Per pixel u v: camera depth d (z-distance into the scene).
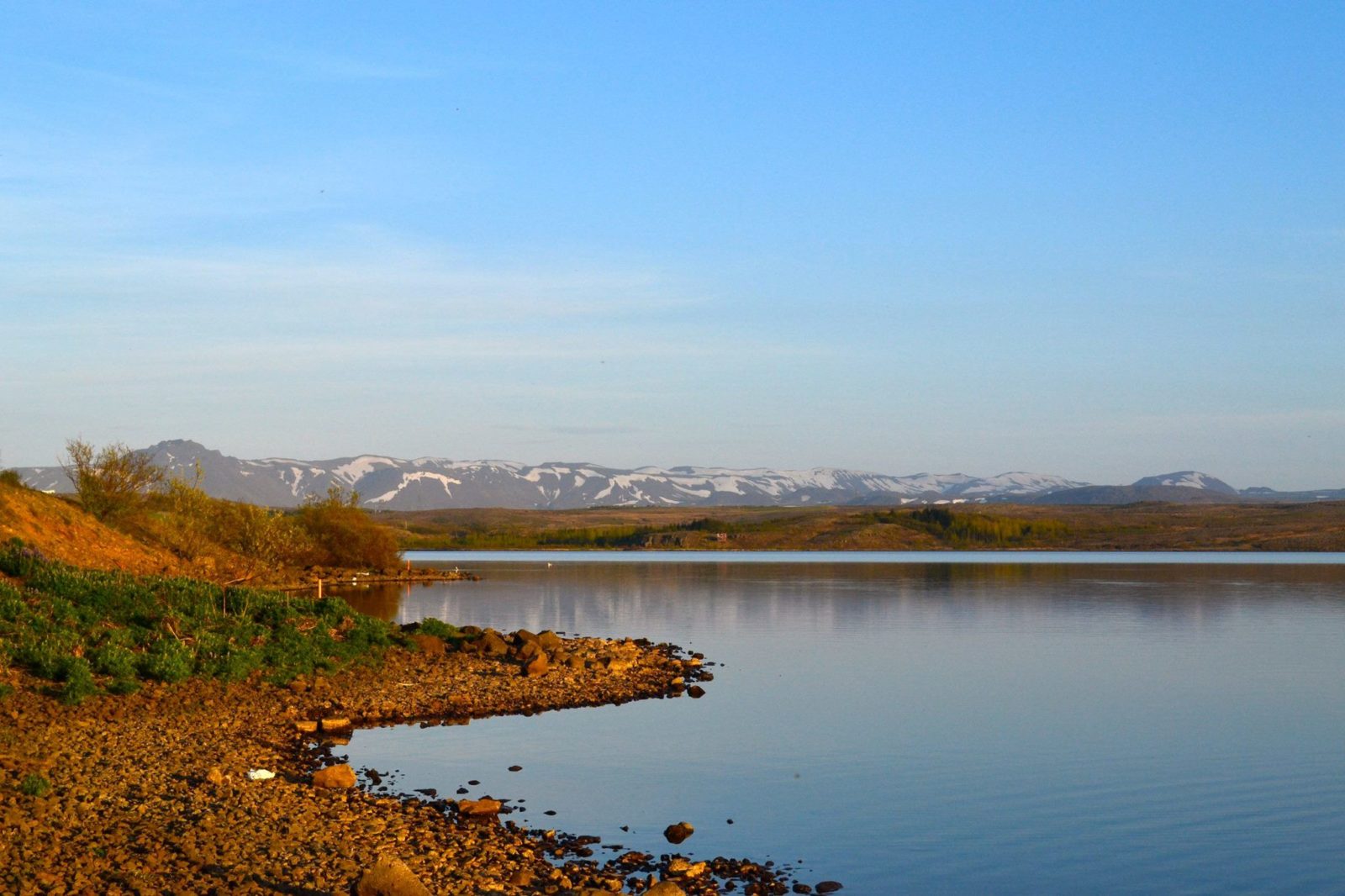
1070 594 87.69
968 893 17.98
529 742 28.39
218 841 17.41
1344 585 100.06
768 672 42.69
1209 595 86.75
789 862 19.27
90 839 16.81
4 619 33.16
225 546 78.50
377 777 23.94
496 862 17.88
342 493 106.56
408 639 42.78
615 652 44.69
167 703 29.20
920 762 26.97
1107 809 22.89
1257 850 20.33
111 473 64.31
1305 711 34.31
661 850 19.66
